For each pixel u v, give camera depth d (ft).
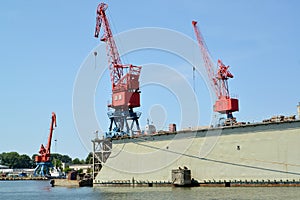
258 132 307.37
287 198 220.64
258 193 253.24
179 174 339.36
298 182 285.02
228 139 323.16
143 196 271.08
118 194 298.15
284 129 294.87
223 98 484.74
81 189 392.27
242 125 315.17
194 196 254.27
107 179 400.47
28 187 507.30
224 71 508.53
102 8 459.32
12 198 318.86
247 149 311.27
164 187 349.61
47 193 366.84
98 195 301.43
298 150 286.87
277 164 295.28
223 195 251.80
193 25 520.83
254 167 306.14
